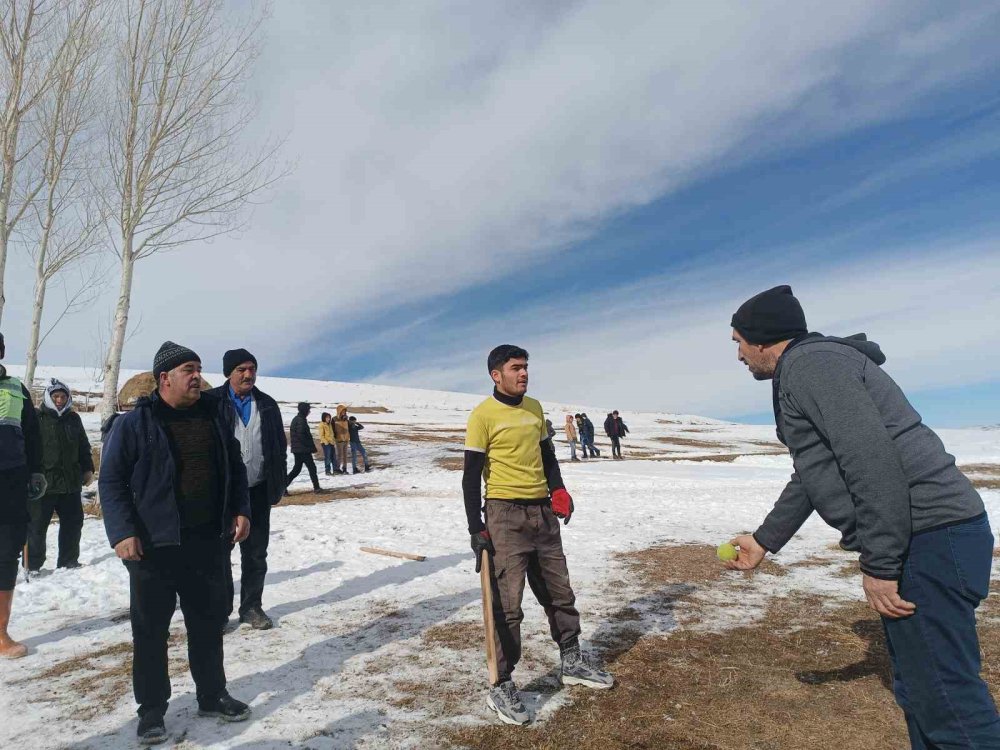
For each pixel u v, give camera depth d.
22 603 5.81
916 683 2.09
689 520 9.56
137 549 3.05
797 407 2.28
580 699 3.46
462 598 5.50
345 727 3.19
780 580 5.90
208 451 3.35
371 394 89.06
